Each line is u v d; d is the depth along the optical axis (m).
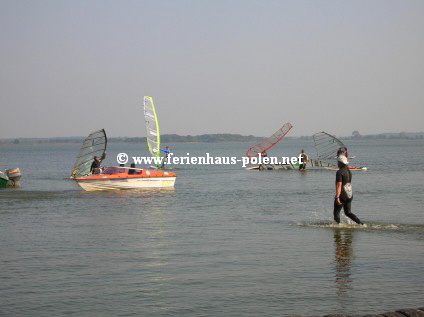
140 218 20.67
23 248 14.89
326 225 18.39
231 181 40.84
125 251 14.43
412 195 28.31
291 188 34.09
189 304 9.96
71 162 89.19
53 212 22.67
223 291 10.72
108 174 32.16
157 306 9.87
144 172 32.81
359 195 28.47
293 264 12.79
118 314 9.47
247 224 18.95
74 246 15.14
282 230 17.53
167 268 12.55
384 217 20.09
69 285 11.20
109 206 24.69
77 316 9.39
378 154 110.19
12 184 36.41
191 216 21.16
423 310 8.67
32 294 10.61
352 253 13.86
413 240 15.49
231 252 14.20
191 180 42.38
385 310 9.50
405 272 11.95
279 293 10.54
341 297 10.24
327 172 50.84
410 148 167.50
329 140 53.97
